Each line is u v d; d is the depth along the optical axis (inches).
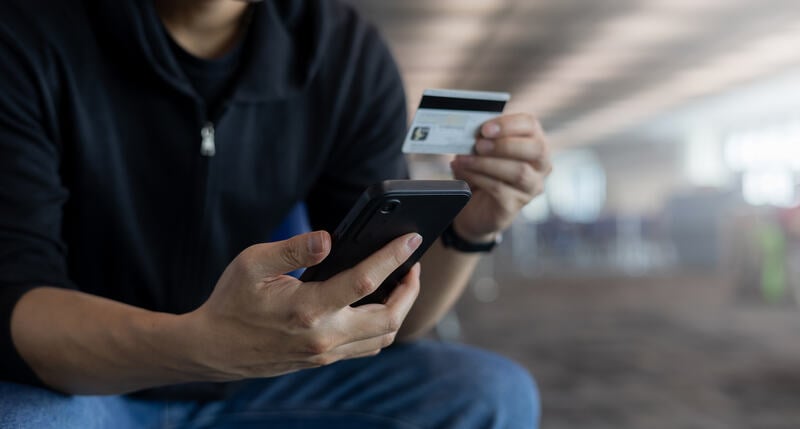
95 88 24.8
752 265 205.2
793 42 350.0
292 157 29.1
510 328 162.2
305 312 16.3
